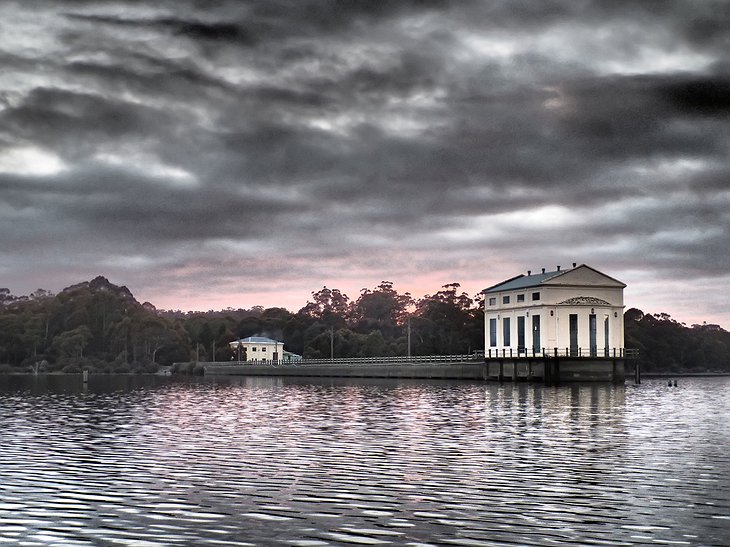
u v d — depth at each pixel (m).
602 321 127.38
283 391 113.50
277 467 36.31
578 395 93.62
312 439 47.34
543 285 125.81
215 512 27.30
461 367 143.75
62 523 25.88
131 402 88.50
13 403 87.12
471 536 24.30
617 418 61.31
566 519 26.20
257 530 25.02
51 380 193.88
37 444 45.34
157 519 26.36
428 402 81.56
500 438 47.31
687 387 145.12
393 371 163.50
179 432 51.91
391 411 69.50
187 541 23.84
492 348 138.50
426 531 24.84
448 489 30.97
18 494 30.23
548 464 36.84
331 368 184.12
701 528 25.06
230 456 40.00
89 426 56.69
